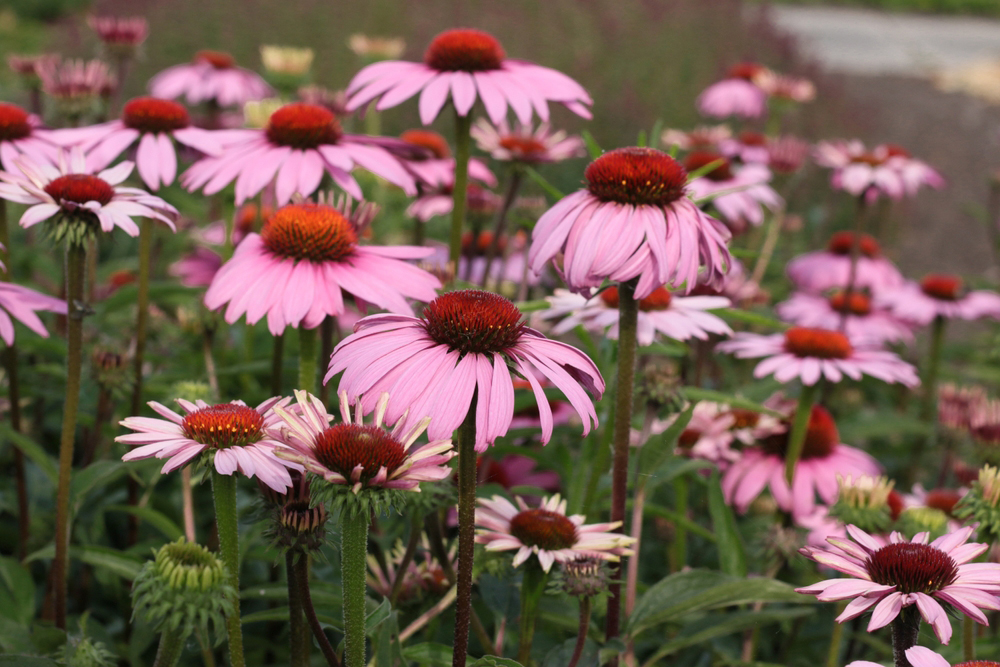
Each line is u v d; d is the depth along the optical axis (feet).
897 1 34.83
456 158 3.80
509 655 3.57
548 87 3.86
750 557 3.93
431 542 3.48
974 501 3.47
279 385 3.84
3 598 3.63
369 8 18.06
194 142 3.83
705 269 3.42
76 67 4.36
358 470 3.07
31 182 3.48
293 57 5.26
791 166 5.56
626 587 3.67
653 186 3.36
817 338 3.99
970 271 10.56
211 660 3.49
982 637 3.68
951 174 14.39
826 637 3.87
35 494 4.02
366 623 3.27
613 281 3.34
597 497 3.68
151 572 3.14
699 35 18.60
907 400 5.43
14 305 3.56
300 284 3.47
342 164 3.75
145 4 16.24
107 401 3.84
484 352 3.18
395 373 3.16
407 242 5.57
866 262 5.71
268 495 3.22
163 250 5.69
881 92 20.34
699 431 3.93
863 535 3.21
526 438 3.98
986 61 24.98
